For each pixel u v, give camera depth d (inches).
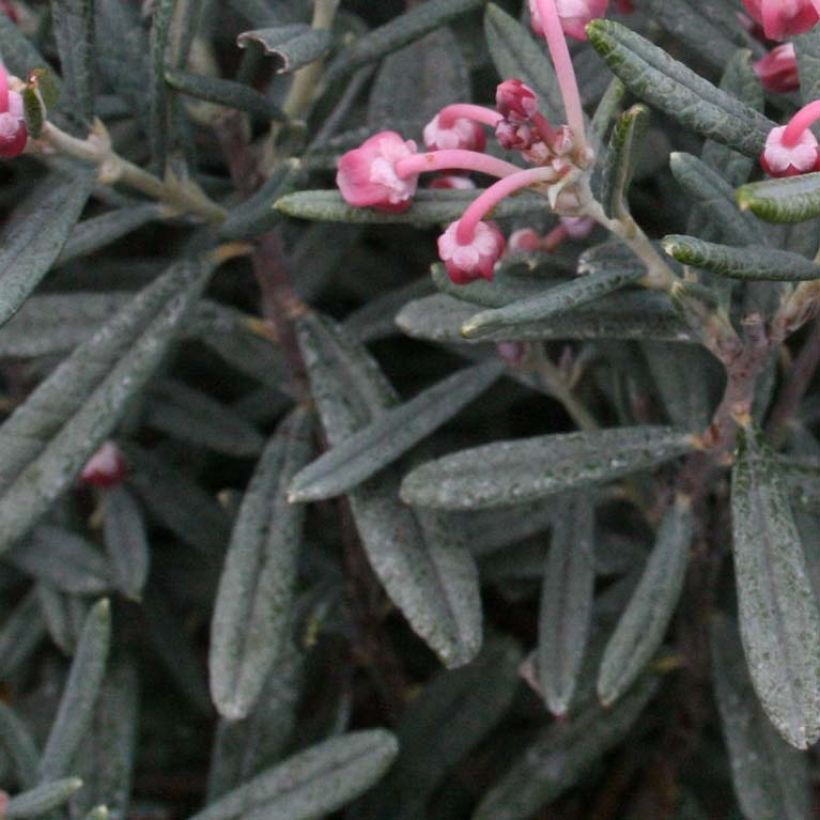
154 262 14.5
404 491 12.1
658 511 13.2
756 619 11.6
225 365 15.3
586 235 12.5
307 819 12.8
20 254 11.7
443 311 12.4
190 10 12.2
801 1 11.0
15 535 12.2
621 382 13.2
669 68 11.1
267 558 12.9
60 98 12.0
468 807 14.9
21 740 12.8
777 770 13.1
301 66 12.0
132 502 14.0
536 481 12.1
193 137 12.9
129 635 14.4
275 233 12.8
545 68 12.2
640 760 14.9
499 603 15.0
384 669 14.4
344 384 12.8
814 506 12.3
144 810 14.6
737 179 11.7
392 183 11.4
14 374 14.3
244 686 12.6
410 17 12.6
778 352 12.9
